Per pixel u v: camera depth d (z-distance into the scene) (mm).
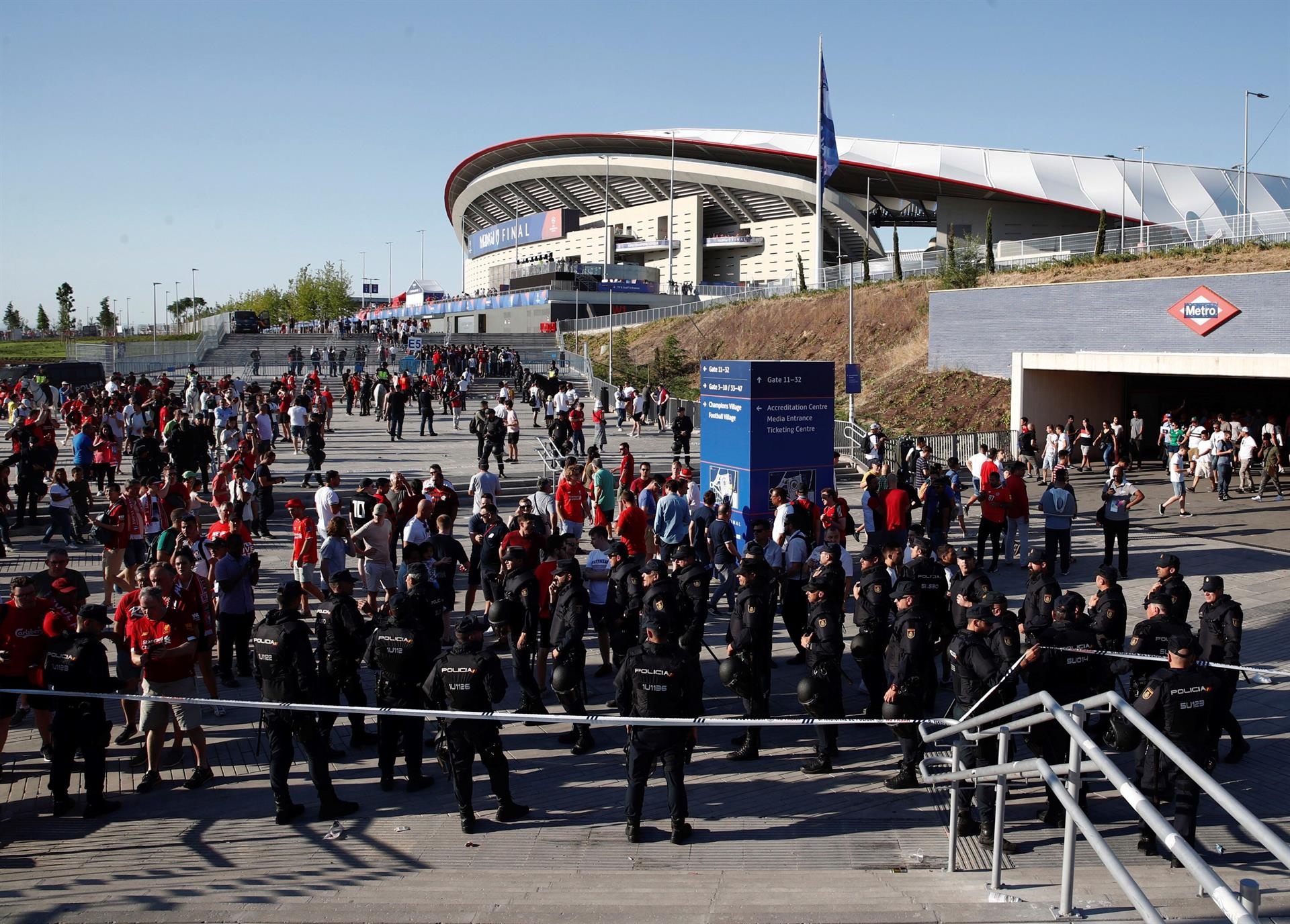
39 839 6898
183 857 6566
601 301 77000
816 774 8117
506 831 7031
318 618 8336
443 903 5758
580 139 102250
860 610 9312
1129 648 8055
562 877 6195
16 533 17562
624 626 9930
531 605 9500
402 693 7695
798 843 6770
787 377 16250
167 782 7988
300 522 11906
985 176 76688
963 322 35469
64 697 7191
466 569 12406
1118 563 16156
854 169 81062
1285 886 5898
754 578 8547
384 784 7840
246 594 10305
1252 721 9203
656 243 99750
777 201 92625
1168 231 38000
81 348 50906
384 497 12328
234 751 8672
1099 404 32688
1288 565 16375
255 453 18062
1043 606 9508
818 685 7953
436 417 34531
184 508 14203
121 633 8773
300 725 7133
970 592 9594
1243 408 34094
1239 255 33250
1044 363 30641
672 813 6805
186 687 7836
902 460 25203
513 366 44906
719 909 5566
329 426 30422
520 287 83000
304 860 6500
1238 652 8031
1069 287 31109
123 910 5730
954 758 6727
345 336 59875
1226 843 6641
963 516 18234
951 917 5375
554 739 9016
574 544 8961
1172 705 6297
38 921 5605
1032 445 27406
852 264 28516
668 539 14391
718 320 59750
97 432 22234
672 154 87250
